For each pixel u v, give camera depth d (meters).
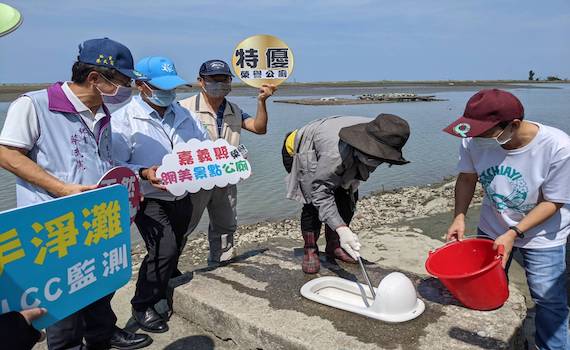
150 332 3.36
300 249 4.30
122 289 4.32
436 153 14.27
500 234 2.96
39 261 1.93
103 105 2.67
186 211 3.55
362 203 8.80
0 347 1.65
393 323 2.91
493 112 2.51
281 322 2.98
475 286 2.76
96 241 2.19
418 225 7.04
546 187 2.61
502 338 2.74
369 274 3.71
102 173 2.66
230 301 3.29
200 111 3.90
